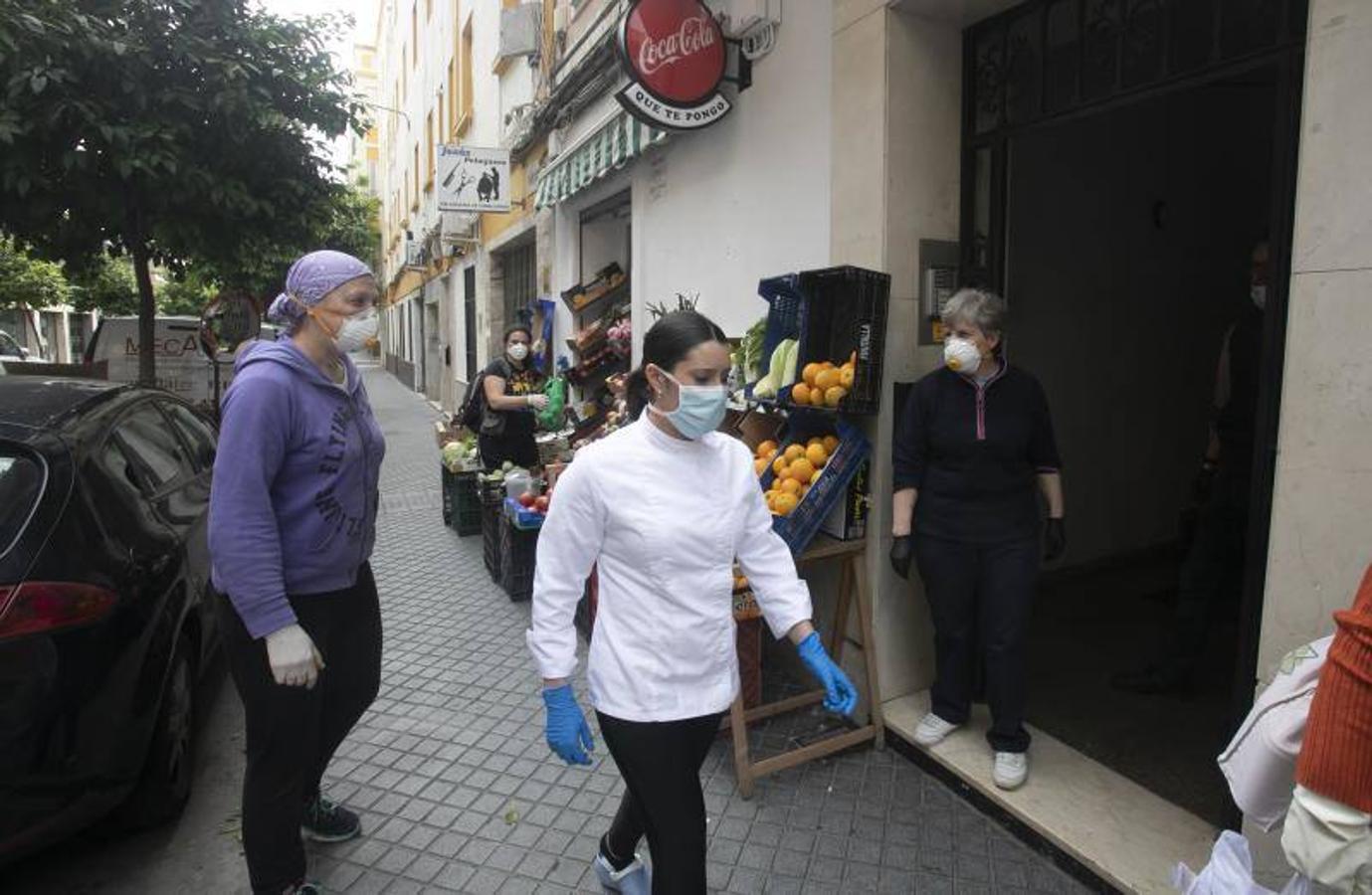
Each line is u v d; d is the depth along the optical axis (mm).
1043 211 5117
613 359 6816
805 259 4086
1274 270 2352
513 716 3986
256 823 2418
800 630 2193
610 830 2527
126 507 3072
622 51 4172
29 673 2404
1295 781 1427
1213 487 3768
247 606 2244
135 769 2734
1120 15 2949
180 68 6422
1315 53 2018
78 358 31328
